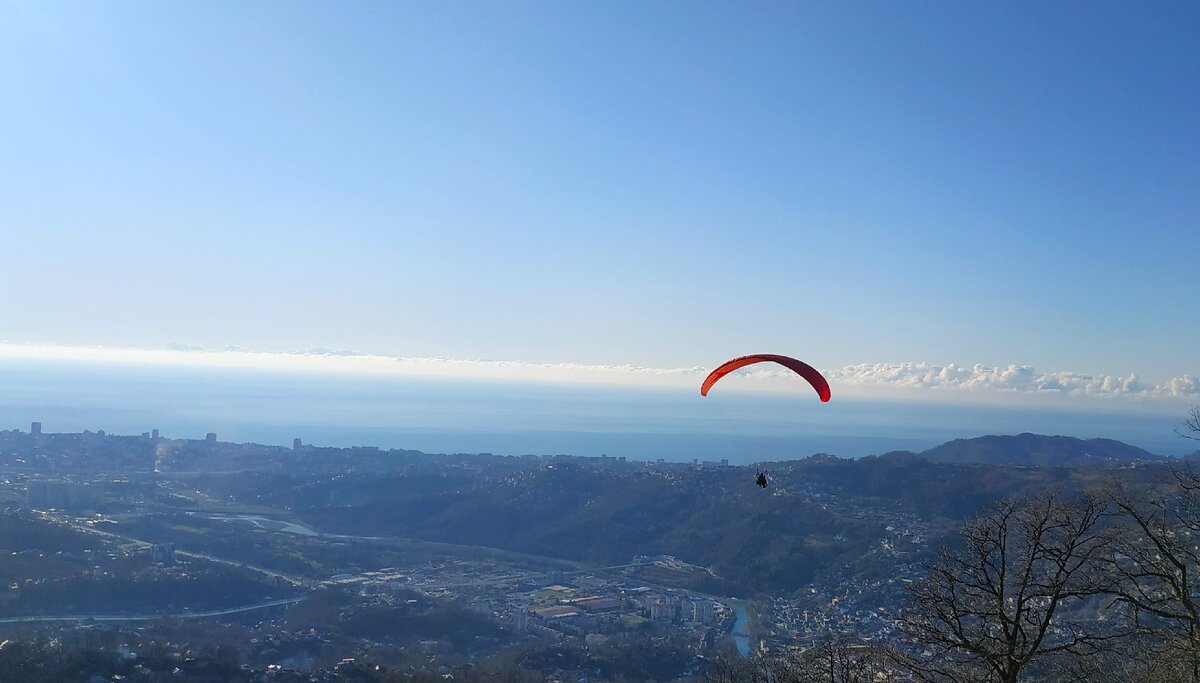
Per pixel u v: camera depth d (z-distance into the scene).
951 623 20.03
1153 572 21.22
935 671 21.31
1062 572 19.91
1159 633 20.98
